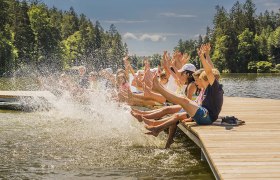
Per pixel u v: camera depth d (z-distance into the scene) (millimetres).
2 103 15930
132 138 8969
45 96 14523
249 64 97688
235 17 112062
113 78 13266
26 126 10688
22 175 6371
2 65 67062
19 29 80875
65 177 6262
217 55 103062
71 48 122750
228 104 10680
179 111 7738
